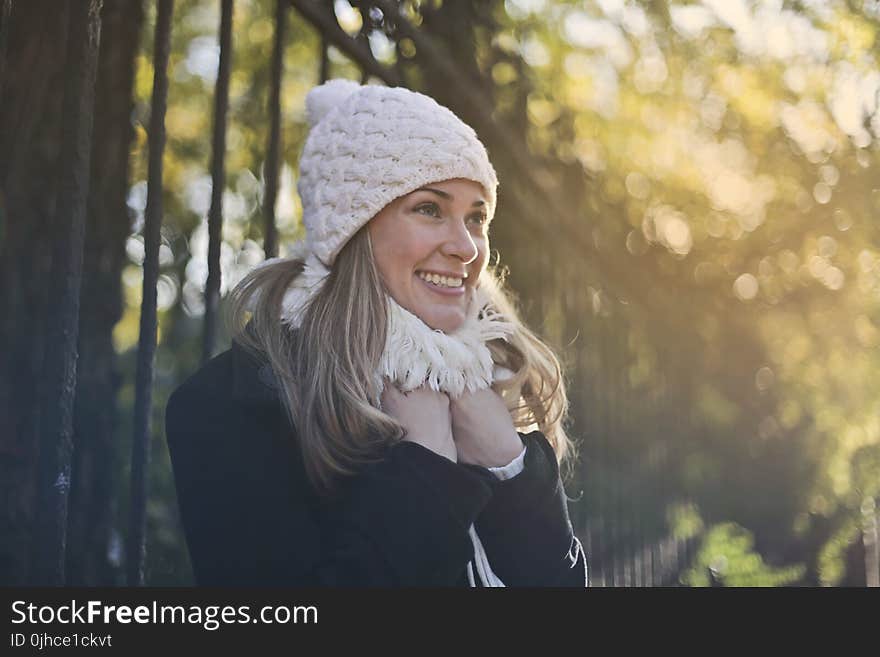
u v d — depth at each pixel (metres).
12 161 2.19
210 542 1.52
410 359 1.62
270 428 1.60
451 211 1.71
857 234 4.72
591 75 4.63
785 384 4.82
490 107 3.06
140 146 3.79
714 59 4.70
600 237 4.00
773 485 4.83
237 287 1.77
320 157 1.74
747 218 4.77
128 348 4.99
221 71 2.09
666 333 4.47
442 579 1.47
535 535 1.68
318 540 1.52
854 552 4.88
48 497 1.55
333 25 2.46
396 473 1.50
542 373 1.97
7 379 2.11
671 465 4.50
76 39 1.65
